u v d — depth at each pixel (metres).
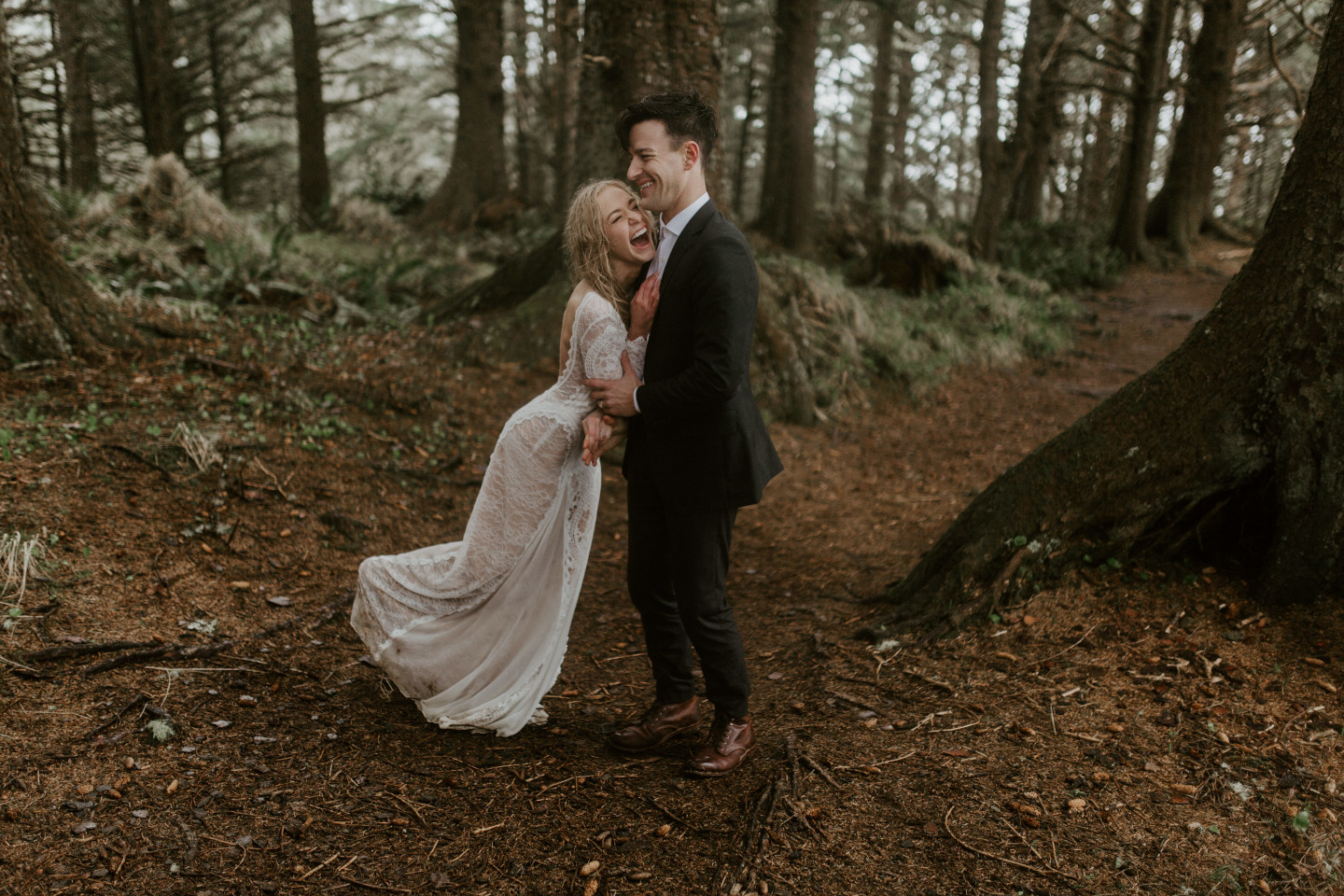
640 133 2.32
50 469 3.59
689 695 2.72
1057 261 15.41
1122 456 3.24
